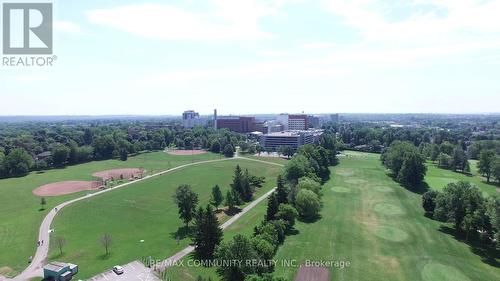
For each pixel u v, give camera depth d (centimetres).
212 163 19238
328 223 9119
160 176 15638
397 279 6309
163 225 9281
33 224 9269
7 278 6375
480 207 8194
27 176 15962
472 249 7644
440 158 17200
